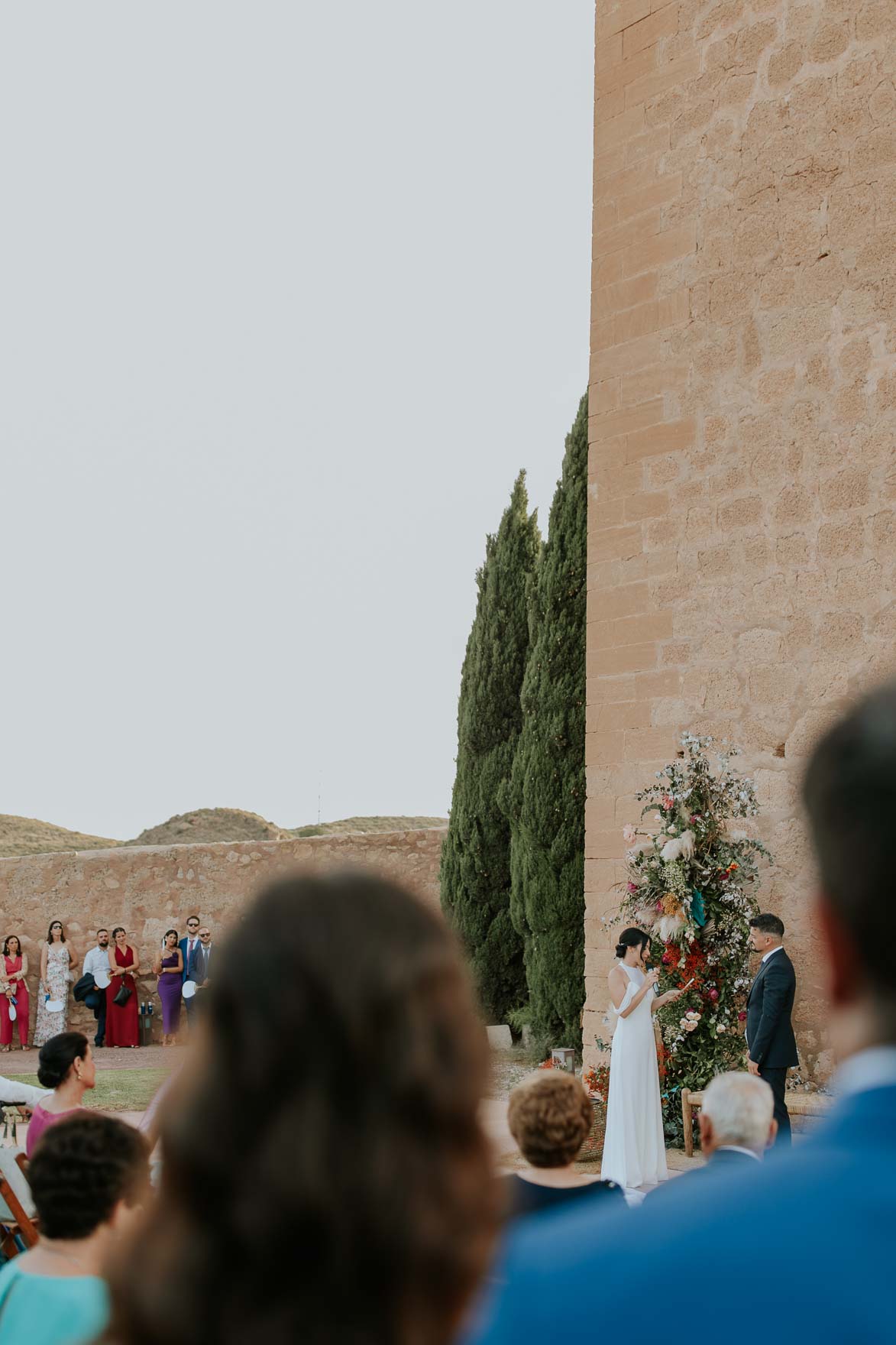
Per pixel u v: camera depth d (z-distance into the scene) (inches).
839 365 378.6
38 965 779.4
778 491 389.1
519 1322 32.3
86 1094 492.4
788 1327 29.9
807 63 393.7
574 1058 511.5
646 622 419.5
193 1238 32.3
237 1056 33.5
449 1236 32.3
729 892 360.2
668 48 432.1
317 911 35.6
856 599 367.6
